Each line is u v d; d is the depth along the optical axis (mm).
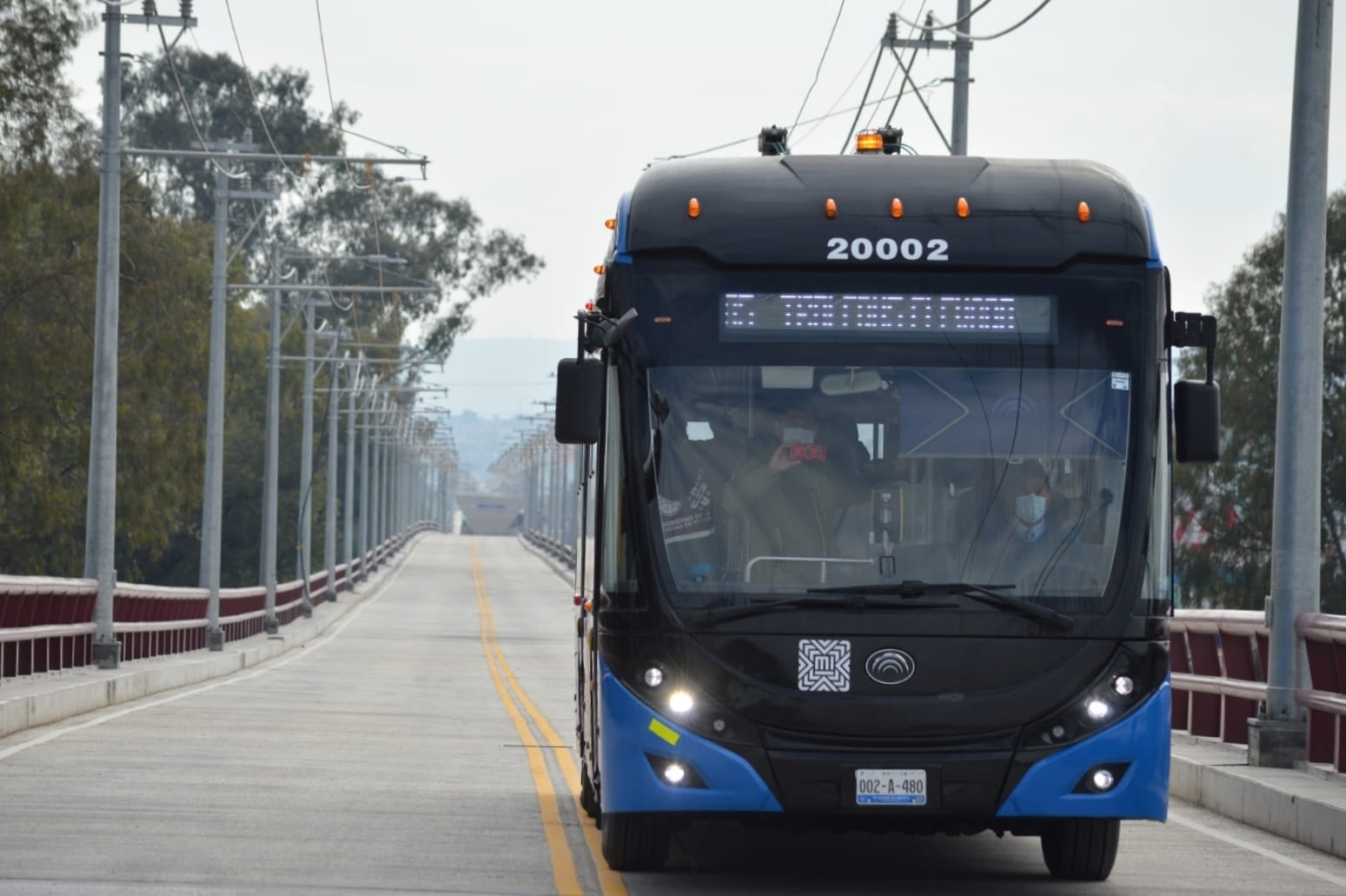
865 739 18375
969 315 19391
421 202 192000
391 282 188875
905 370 19234
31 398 97812
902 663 18453
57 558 119938
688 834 24469
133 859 19797
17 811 23594
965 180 19938
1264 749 27516
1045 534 18891
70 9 89938
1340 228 111188
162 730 38094
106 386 56875
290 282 184750
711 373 19188
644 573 18703
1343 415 110375
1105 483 19094
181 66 179250
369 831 23016
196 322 104750
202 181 181500
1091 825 20188
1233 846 23672
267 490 105312
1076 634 18641
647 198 19766
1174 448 19766
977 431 19094
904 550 18781
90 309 99312
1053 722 18500
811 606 18531
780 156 20484
